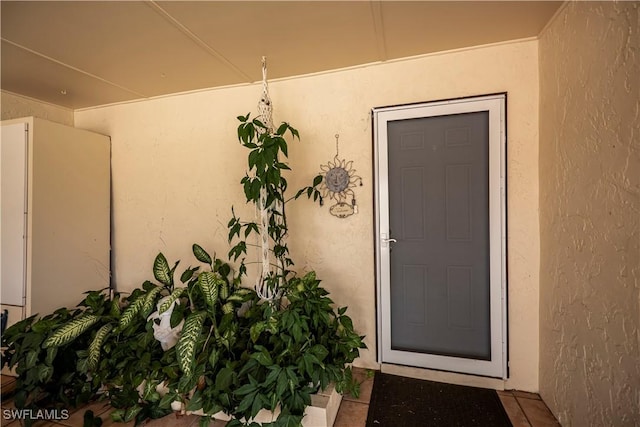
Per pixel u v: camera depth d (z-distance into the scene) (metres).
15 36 1.64
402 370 2.03
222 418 1.64
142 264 2.65
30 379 1.59
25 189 2.09
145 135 2.62
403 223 2.04
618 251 1.09
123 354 1.74
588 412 1.29
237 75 2.20
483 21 1.59
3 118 2.34
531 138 1.78
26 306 2.07
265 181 1.71
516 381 1.84
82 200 2.43
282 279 2.03
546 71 1.66
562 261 1.50
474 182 1.90
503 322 1.84
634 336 1.02
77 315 2.04
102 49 1.80
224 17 1.52
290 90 2.23
